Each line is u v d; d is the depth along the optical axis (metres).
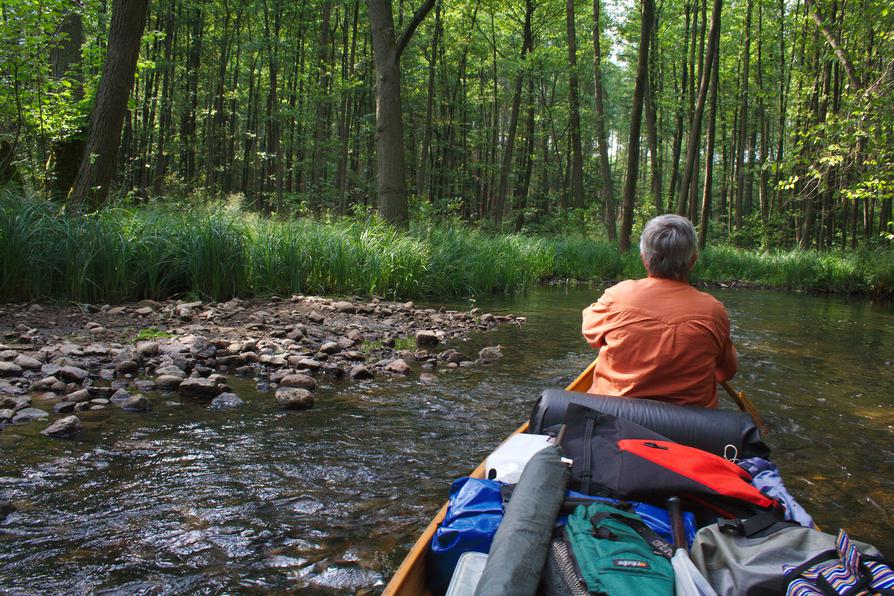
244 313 8.21
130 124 28.27
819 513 3.30
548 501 1.80
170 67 29.59
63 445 3.72
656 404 2.49
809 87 19.66
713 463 2.03
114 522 2.89
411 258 11.73
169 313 7.83
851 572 1.45
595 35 23.67
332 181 30.88
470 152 38.38
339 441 4.07
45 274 7.82
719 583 1.58
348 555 2.70
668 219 2.85
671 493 1.95
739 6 30.69
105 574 2.48
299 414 4.59
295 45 28.98
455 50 31.08
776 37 29.14
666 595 1.49
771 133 36.97
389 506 3.18
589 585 1.50
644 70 17.92
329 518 3.03
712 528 1.75
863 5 12.75
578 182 27.44
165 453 3.72
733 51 32.62
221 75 31.47
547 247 18.30
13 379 4.72
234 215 10.53
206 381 4.88
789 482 3.70
